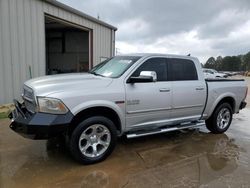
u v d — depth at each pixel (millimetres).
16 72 8852
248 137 5910
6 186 3262
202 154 4664
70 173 3695
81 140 3904
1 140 5031
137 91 4430
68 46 20375
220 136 5941
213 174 3803
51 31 20094
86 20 13328
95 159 4035
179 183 3490
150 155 4535
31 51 9500
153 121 4809
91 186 3336
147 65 4730
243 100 6523
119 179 3559
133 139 5465
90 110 4012
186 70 5316
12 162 4020
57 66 20844
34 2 9469
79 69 20203
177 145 5156
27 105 4152
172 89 4930
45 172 3699
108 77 4445
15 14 8648
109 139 4180
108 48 16266
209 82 5680
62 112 3670
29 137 3723
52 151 4523
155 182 3504
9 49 8508
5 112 7336
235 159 4453
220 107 5973
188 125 5430
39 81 4152
